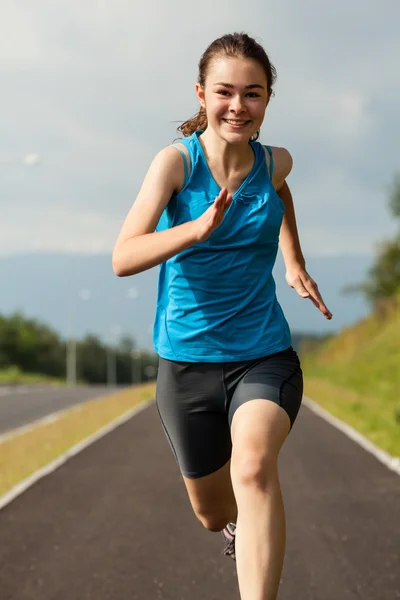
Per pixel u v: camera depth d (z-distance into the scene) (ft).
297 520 34.40
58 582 25.20
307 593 23.88
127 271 14.25
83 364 596.29
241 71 15.05
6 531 32.55
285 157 16.63
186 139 15.64
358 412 97.86
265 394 15.20
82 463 53.47
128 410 110.63
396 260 258.37
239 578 14.29
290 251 18.39
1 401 138.82
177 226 14.08
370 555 28.22
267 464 14.39
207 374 15.99
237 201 15.43
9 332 468.75
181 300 16.02
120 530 32.73
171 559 28.04
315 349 309.42
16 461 54.65
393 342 190.19
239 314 15.90
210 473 17.16
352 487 42.68
